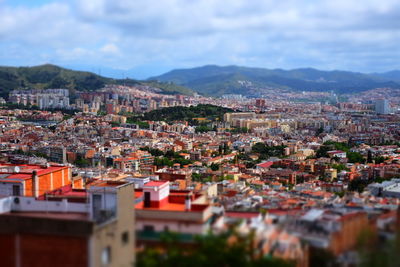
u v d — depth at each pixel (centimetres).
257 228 6769
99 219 6512
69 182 12188
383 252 6291
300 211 9362
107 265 6084
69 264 5738
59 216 7188
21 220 5847
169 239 6656
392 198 13775
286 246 6569
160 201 8175
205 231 6762
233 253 6162
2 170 12306
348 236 6681
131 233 6850
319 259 6644
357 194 14450
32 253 5834
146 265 6253
